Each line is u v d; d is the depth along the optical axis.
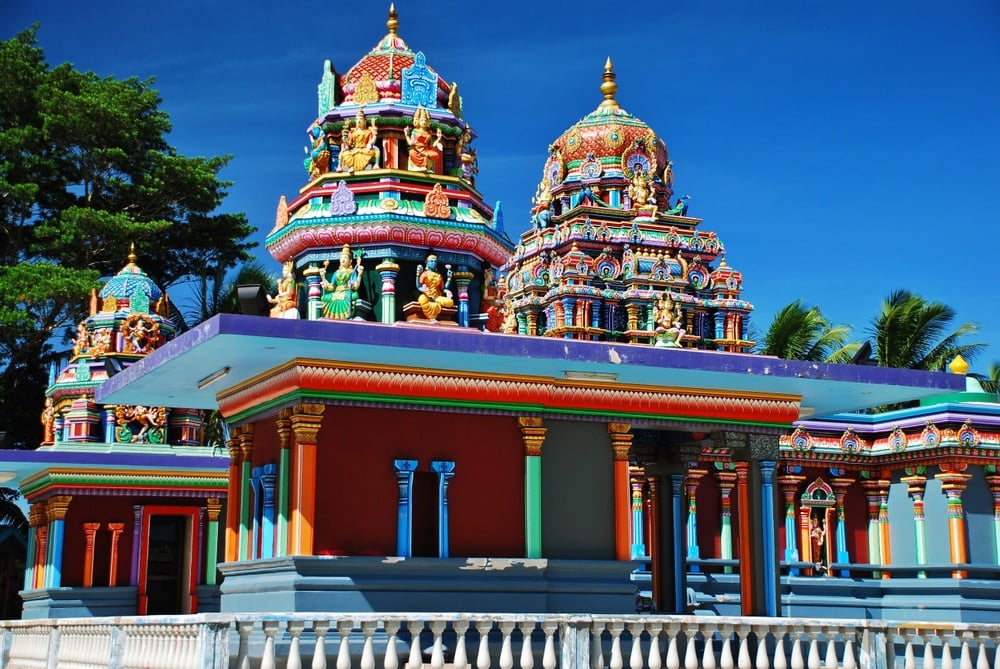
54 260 38.53
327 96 19.67
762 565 17.81
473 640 14.91
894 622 13.20
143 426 26.09
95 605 23.69
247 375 16.23
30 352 37.22
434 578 15.12
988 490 25.02
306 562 14.47
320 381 14.94
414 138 18.81
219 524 25.11
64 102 38.16
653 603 20.22
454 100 20.20
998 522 24.75
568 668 12.02
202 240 41.88
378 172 18.53
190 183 40.25
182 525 25.25
